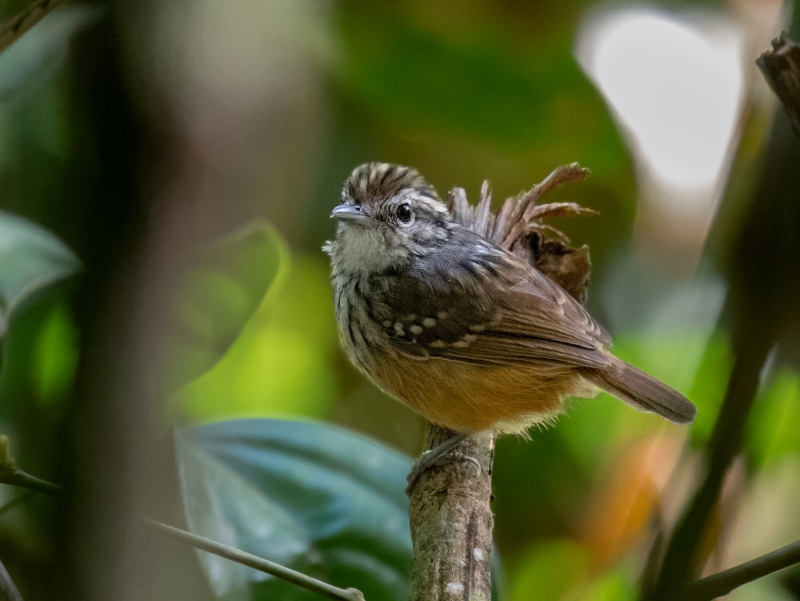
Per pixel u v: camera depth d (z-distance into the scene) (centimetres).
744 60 243
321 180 243
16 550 232
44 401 234
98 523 145
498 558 236
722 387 233
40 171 236
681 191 244
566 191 246
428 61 238
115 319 135
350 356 240
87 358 137
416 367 239
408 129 241
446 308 238
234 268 237
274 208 241
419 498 235
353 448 236
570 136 240
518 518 245
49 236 234
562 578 244
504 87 239
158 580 158
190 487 235
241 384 246
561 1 238
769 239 233
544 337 238
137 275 133
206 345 236
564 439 245
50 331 235
